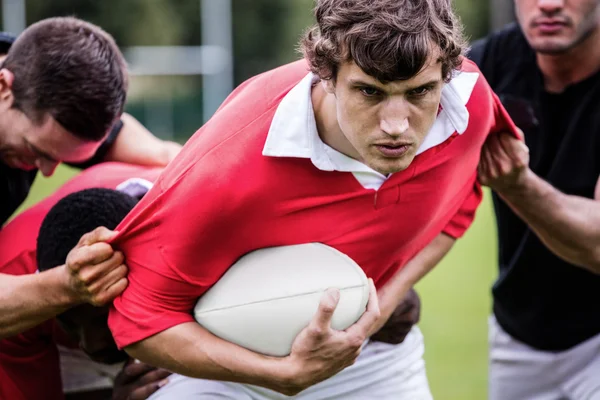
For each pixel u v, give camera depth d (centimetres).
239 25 3189
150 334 284
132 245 281
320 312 270
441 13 242
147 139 418
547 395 461
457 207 338
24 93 338
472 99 301
